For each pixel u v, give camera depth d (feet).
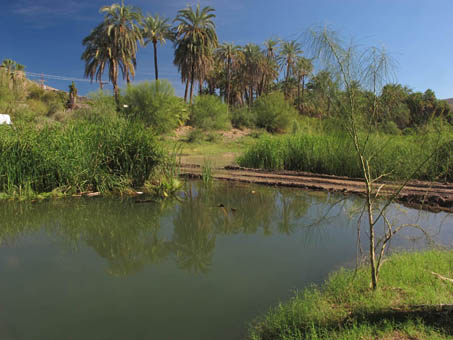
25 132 23.77
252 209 20.62
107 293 10.09
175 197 23.72
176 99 78.13
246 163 40.37
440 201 20.18
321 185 27.04
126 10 90.58
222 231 16.42
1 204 20.93
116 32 88.02
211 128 90.68
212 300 9.61
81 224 17.44
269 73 126.21
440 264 10.61
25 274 11.43
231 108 122.42
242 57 124.47
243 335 7.88
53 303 9.49
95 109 62.39
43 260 12.70
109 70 91.76
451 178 26.40
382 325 7.61
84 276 11.31
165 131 74.90
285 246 14.12
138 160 26.04
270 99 103.96
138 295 9.97
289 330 7.66
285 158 37.68
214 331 8.07
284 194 24.89
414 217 17.87
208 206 21.27
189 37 100.32
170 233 16.14
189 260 12.76
